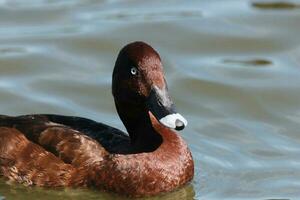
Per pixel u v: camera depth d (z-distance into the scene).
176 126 11.41
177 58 16.84
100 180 11.98
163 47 17.22
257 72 16.39
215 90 15.77
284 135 14.40
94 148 12.11
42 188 12.14
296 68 16.58
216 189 12.56
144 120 12.30
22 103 15.05
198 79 16.05
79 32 17.61
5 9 18.55
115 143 12.34
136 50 12.12
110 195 12.05
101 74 16.20
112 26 17.89
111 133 12.52
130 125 12.44
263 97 15.55
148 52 12.10
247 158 13.55
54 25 17.95
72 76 16.08
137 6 18.88
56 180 12.07
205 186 12.62
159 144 12.19
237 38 17.58
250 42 17.47
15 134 12.31
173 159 12.12
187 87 15.84
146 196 12.02
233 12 18.55
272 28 17.92
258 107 15.28
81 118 12.73
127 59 12.14
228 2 19.00
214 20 18.19
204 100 15.48
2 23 18.03
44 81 15.85
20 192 12.27
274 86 15.88
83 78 16.02
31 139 12.27
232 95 15.62
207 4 18.97
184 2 19.06
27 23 18.03
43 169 12.11
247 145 13.99
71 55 16.81
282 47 17.33
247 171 13.14
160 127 12.30
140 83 12.02
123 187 11.95
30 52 16.80
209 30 17.81
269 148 13.91
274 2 18.94
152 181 11.98
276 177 12.97
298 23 18.08
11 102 15.07
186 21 18.14
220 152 13.70
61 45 17.12
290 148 13.93
